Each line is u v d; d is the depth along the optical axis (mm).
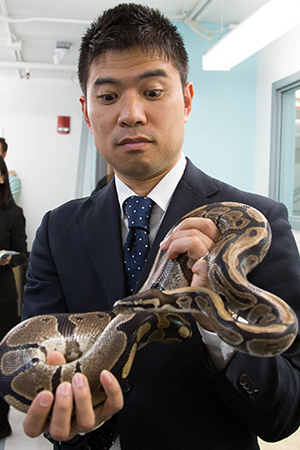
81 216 1858
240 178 6121
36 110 8219
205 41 5875
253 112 6078
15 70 7629
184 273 1499
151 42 1395
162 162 1530
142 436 1513
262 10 3502
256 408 1321
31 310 1780
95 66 1472
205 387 1506
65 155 8375
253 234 1443
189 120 5941
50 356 1244
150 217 1690
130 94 1419
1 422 3459
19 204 8234
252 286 1259
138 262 1610
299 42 4977
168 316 1373
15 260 4117
